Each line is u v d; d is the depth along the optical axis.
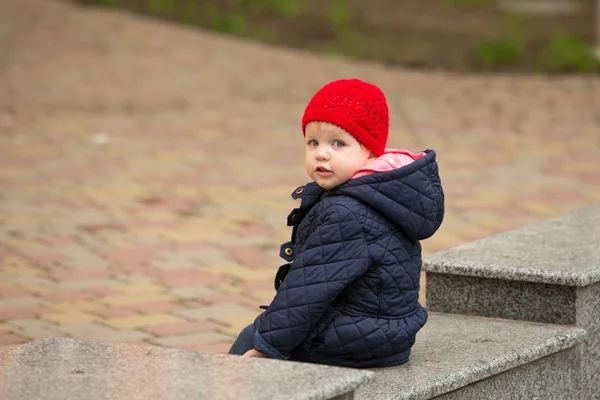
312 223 5.27
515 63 24.56
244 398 4.07
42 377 4.32
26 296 8.88
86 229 11.16
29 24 27.66
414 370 5.35
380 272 5.18
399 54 25.50
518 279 6.34
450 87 21.44
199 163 14.65
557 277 6.22
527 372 5.89
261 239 10.88
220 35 27.69
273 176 13.88
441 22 29.48
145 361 4.54
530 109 19.03
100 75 22.06
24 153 15.15
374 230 5.14
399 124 17.62
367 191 5.14
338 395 4.35
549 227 7.68
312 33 28.05
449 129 17.23
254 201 12.52
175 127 17.36
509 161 14.84
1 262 9.88
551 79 22.31
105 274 9.59
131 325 8.16
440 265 6.57
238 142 16.22
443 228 11.27
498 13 30.81
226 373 4.38
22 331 7.95
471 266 6.48
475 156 15.16
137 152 15.35
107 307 8.62
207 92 20.66
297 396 4.09
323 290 5.03
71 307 8.60
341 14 29.61
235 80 21.97
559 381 6.16
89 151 15.38
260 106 19.36
